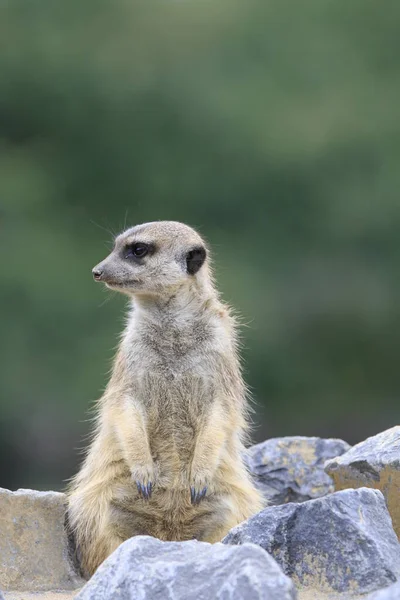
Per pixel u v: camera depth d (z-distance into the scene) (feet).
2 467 61.93
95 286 63.93
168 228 22.77
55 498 20.99
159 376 21.57
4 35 71.72
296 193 69.41
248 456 25.07
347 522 16.57
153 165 70.38
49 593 19.39
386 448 20.22
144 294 22.16
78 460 61.00
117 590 14.64
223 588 13.92
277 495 24.95
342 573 16.34
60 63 71.51
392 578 16.15
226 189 69.36
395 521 19.61
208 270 23.04
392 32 75.56
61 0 73.46
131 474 20.63
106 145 71.26
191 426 21.58
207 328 21.81
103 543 20.81
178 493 20.99
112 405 21.74
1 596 15.58
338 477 20.39
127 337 22.24
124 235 22.85
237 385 22.27
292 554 16.72
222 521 21.04
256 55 74.23
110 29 73.87
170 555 14.96
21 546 20.39
